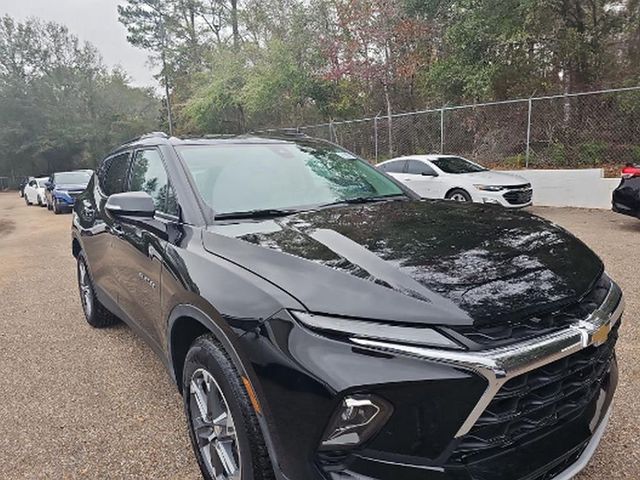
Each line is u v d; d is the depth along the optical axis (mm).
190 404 2488
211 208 2809
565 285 1975
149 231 2990
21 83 45656
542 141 13305
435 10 16672
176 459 2771
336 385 1672
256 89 20562
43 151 44344
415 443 1671
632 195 7973
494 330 1747
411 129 15320
